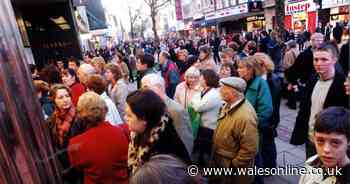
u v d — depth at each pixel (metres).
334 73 2.28
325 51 2.25
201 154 2.87
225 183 2.51
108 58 16.73
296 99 5.82
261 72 3.03
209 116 2.86
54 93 2.47
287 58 6.32
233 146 2.43
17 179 0.71
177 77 5.26
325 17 18.94
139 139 1.76
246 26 26.89
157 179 0.82
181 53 6.09
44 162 0.94
